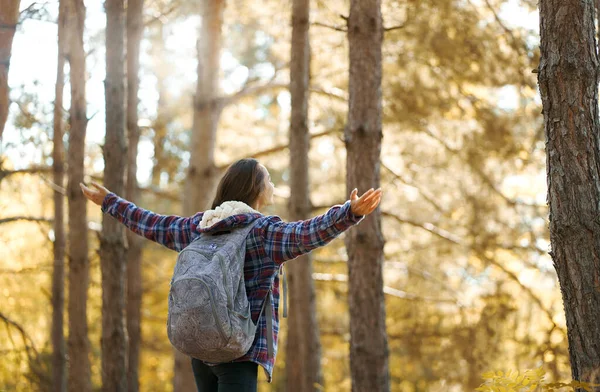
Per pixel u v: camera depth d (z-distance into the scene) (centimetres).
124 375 835
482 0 952
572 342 344
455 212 1199
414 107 1024
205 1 897
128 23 1010
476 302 1223
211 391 302
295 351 1084
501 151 1025
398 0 909
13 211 1156
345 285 1430
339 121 1134
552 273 1123
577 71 347
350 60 632
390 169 1193
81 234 914
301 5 859
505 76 954
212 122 888
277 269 293
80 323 923
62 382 1076
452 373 1175
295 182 862
